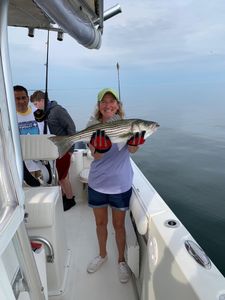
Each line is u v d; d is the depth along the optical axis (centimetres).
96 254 245
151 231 161
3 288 62
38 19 189
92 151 188
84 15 119
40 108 334
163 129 1547
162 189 598
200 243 365
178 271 119
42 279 122
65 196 329
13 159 70
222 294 100
